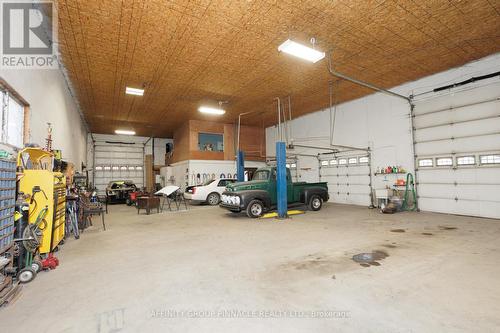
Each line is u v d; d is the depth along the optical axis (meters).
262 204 7.30
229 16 4.65
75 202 5.20
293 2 4.31
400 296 2.37
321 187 8.53
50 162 5.16
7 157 3.00
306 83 8.13
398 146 8.52
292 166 13.11
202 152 13.02
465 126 6.95
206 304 2.27
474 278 2.76
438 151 7.52
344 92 9.12
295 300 2.32
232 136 14.05
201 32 5.15
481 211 6.62
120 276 2.96
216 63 6.57
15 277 2.86
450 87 7.21
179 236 5.00
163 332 1.87
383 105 8.99
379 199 8.75
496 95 6.40
